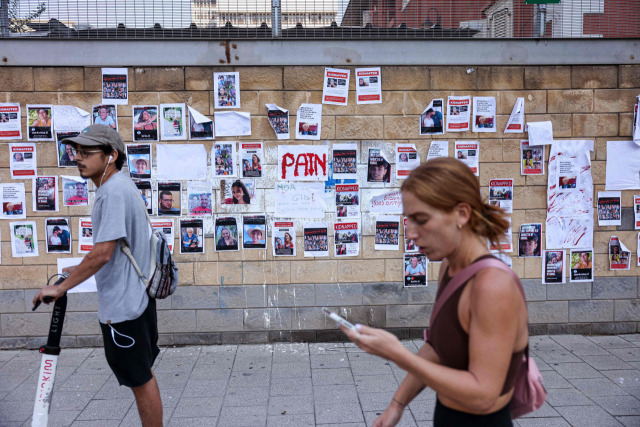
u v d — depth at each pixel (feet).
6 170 16.39
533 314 17.47
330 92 16.57
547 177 17.12
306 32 16.76
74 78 16.28
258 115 16.56
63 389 13.93
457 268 5.43
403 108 16.72
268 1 16.69
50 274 16.63
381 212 16.90
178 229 16.67
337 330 17.11
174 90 16.39
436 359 6.07
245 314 16.94
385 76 16.62
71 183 16.44
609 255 17.43
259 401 13.15
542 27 17.16
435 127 16.79
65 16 16.60
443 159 5.41
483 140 16.94
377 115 16.71
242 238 16.76
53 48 16.17
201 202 16.66
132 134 16.44
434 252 5.35
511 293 4.84
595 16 17.28
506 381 5.21
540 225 17.22
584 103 17.03
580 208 17.26
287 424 12.00
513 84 16.84
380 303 17.07
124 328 10.02
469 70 16.70
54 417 12.39
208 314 16.90
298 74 16.49
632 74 17.04
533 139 16.90
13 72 16.20
